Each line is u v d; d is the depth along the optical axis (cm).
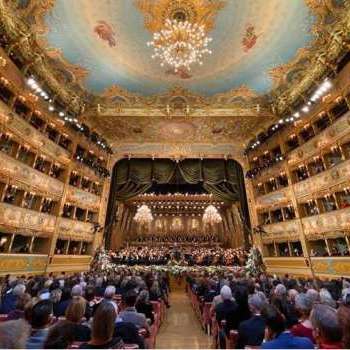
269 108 1789
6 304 567
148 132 2011
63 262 1543
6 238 1220
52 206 1559
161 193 2614
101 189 1972
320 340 234
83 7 1327
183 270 1908
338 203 1309
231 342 407
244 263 1936
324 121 1486
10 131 1243
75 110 1722
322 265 1346
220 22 1450
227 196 2134
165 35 1293
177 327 858
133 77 1694
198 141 2150
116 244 2584
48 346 255
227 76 1694
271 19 1380
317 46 1365
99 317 251
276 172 1766
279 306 401
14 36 1194
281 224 1678
